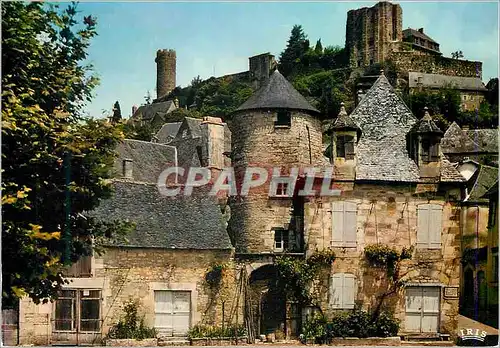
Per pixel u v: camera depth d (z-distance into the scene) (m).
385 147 27.45
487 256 27.28
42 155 17.70
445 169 26.77
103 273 24.97
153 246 25.94
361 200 26.56
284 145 28.81
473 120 37.81
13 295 18.02
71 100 20.02
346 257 26.31
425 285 25.95
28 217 18.88
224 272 26.84
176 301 26.16
